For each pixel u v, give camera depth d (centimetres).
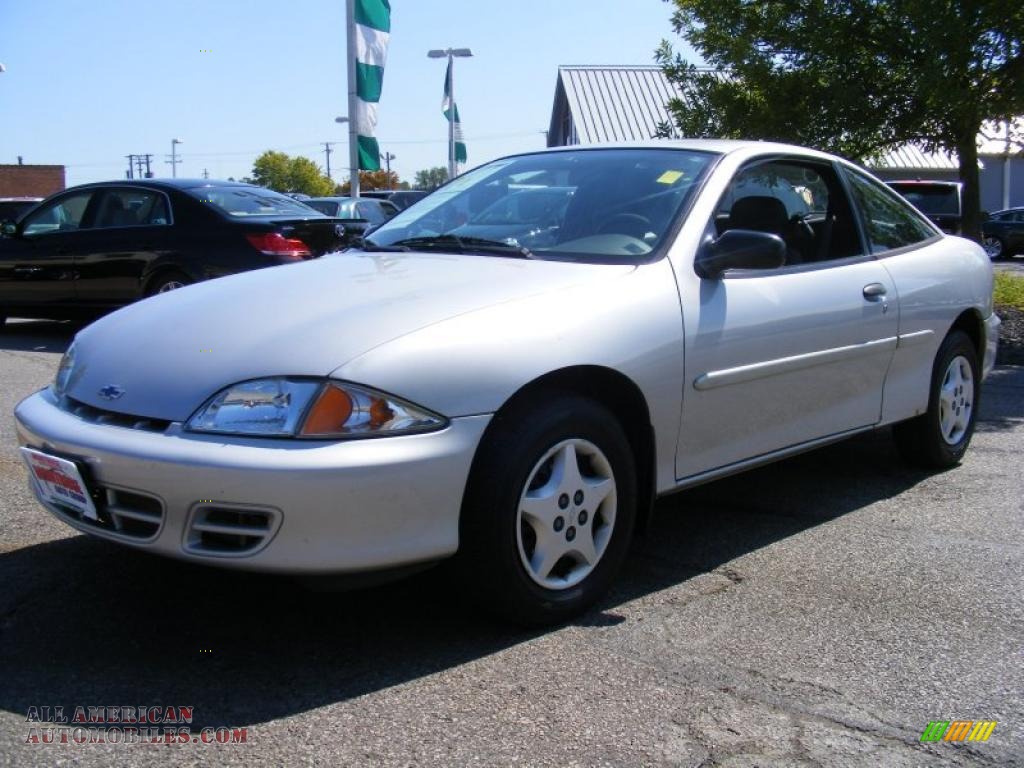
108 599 343
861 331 436
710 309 366
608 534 337
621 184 407
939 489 493
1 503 441
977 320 535
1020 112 888
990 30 865
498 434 303
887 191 506
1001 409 686
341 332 296
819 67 977
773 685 289
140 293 926
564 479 319
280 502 270
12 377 759
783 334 394
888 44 954
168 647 308
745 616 338
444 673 293
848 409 443
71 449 298
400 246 408
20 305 988
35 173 5797
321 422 276
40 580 358
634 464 345
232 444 276
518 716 269
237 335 305
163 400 292
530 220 406
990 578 375
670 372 349
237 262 882
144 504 288
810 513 454
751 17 984
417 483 282
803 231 459
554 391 321
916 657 309
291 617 331
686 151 423
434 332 298
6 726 261
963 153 1058
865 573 380
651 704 277
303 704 275
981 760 253
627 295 343
